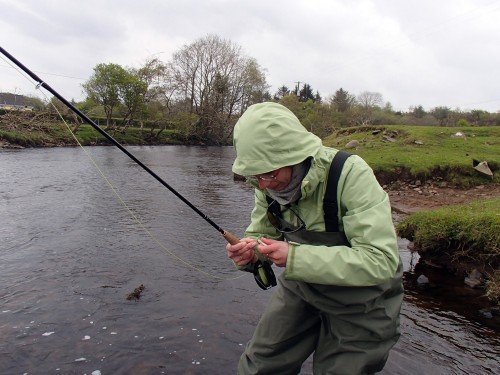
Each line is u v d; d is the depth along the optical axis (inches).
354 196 77.5
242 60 1886.1
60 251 237.5
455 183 479.2
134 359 134.4
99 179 528.4
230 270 219.1
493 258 198.4
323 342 91.4
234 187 523.5
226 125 1830.7
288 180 79.4
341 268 74.1
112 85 1352.1
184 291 189.2
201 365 132.1
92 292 183.9
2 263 216.1
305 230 85.6
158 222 315.0
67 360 133.0
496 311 174.9
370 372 86.4
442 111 2164.1
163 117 1663.4
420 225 233.1
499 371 132.8
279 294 100.1
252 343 102.7
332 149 84.8
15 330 149.9
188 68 1806.1
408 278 209.9
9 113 1046.4
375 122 2037.4
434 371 131.8
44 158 740.0
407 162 509.0
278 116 75.0
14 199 376.5
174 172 665.6
